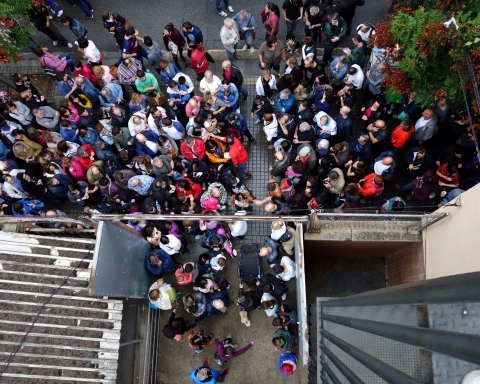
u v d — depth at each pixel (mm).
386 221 7863
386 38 7797
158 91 9969
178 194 8430
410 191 9500
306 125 8508
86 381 6445
